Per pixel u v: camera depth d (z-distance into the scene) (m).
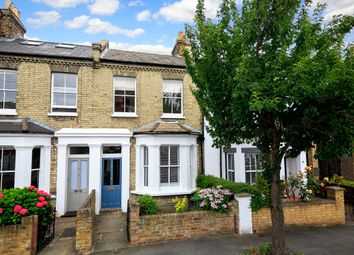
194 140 11.90
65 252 6.74
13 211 6.52
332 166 13.71
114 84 11.77
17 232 6.40
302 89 4.12
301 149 5.92
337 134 4.81
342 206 9.20
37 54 10.63
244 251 6.58
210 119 5.89
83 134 10.77
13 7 13.98
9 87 10.52
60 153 10.53
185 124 12.49
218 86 5.23
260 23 5.08
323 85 4.17
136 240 7.17
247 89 4.61
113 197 11.25
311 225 8.77
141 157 11.41
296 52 4.88
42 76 10.78
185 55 6.51
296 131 5.07
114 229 8.59
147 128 11.49
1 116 10.22
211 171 12.40
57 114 10.74
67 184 10.90
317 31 5.31
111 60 11.48
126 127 11.60
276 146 5.57
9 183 9.72
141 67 12.02
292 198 9.48
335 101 4.59
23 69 10.59
